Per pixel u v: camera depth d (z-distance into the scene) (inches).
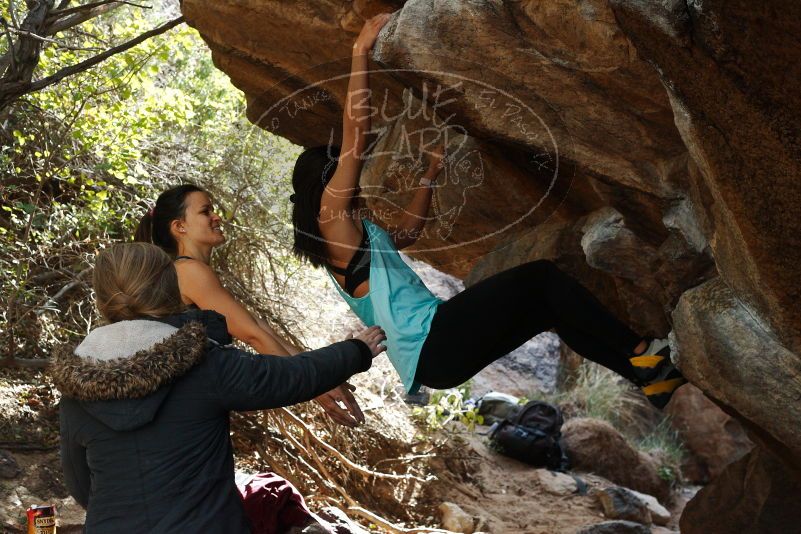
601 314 116.2
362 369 103.8
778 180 83.4
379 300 115.9
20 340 231.5
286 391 95.7
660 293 142.2
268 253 251.4
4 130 231.8
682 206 123.8
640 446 422.6
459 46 110.4
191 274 125.0
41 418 220.1
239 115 260.2
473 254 167.6
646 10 80.7
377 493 271.7
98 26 282.8
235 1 149.3
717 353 109.5
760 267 91.2
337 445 266.8
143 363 89.7
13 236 234.1
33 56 175.5
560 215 156.2
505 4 105.8
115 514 90.6
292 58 155.3
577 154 123.3
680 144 117.6
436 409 316.5
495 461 341.1
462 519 274.8
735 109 80.7
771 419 108.7
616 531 259.0
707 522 207.8
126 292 96.3
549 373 438.9
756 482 194.4
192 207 130.2
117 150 226.8
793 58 73.0
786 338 98.3
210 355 94.5
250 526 96.7
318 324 291.0
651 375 115.9
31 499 197.6
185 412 92.7
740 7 72.1
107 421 90.2
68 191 252.1
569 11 103.3
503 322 115.0
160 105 231.6
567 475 339.0
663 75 86.0
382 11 130.0
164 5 337.7
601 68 108.7
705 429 432.5
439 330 114.1
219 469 93.8
